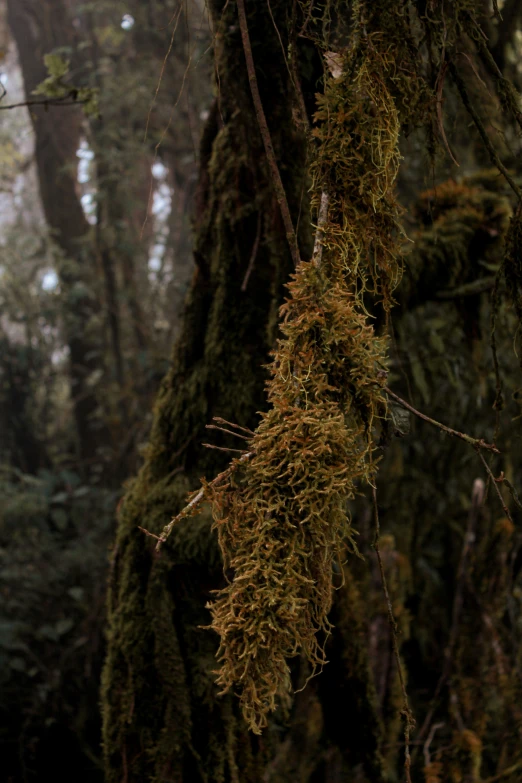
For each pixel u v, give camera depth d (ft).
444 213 5.62
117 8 14.34
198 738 3.93
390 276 2.87
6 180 18.78
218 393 4.27
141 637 4.06
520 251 3.29
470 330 5.98
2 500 12.85
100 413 14.48
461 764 5.99
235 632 2.00
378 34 2.72
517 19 7.18
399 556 7.70
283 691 2.81
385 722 5.99
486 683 6.59
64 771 10.41
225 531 2.12
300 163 4.04
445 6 3.47
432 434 9.35
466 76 5.34
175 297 15.70
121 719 4.03
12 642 10.91
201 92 12.31
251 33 3.88
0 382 16.12
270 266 4.18
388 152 2.70
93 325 15.25
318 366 2.23
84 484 14.76
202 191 4.53
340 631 4.65
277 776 6.23
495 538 6.90
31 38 15.61
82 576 12.26
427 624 9.58
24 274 17.13
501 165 3.24
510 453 8.78
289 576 1.98
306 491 2.03
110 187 14.20
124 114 15.21
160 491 4.25
